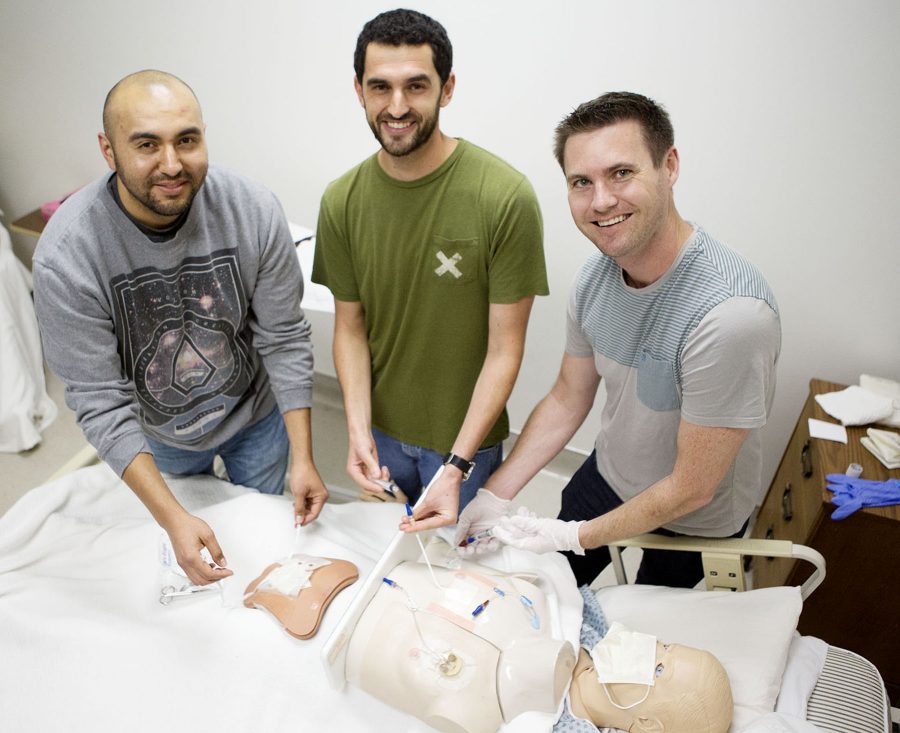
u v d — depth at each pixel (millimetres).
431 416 1686
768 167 1862
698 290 1069
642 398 1250
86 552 1484
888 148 1729
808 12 1643
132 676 1214
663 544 1368
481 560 1472
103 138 1171
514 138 2100
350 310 1644
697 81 1821
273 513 1500
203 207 1296
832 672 1265
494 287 1422
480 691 1103
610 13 1813
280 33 2211
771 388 1163
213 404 1556
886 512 1613
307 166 2459
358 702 1185
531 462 1518
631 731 1166
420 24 1177
